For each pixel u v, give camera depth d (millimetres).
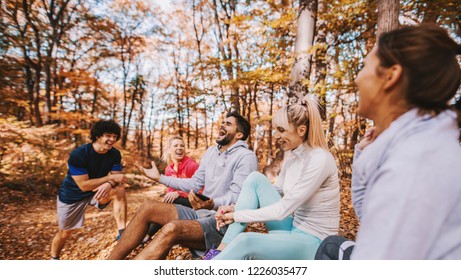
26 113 11820
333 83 5012
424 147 571
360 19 6281
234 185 2104
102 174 2650
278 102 12352
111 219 4539
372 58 723
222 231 1891
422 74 644
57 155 8039
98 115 15367
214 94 7691
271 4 7027
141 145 20891
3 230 4086
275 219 1543
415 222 539
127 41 17547
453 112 642
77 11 12578
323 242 1238
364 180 730
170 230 1696
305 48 5641
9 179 6820
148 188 9969
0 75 9000
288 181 1854
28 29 11047
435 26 676
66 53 12938
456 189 552
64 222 2553
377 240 574
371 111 746
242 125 2324
